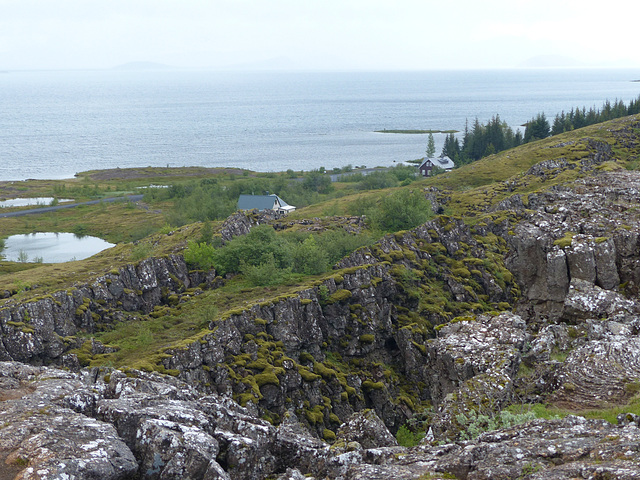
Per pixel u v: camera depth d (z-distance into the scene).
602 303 41.44
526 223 50.38
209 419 23.58
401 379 74.25
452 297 89.56
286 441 24.52
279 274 91.12
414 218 120.00
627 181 59.59
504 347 37.66
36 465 17.53
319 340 73.62
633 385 30.47
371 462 22.94
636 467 16.78
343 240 103.44
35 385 23.91
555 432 21.08
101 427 20.16
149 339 68.00
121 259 107.50
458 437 29.72
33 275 99.56
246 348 65.44
